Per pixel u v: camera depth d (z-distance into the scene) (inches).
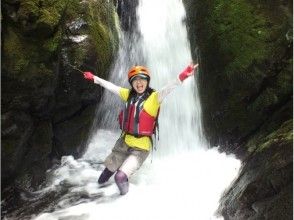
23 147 133.8
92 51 149.7
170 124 186.1
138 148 140.7
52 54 131.3
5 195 130.9
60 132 155.9
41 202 135.3
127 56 186.2
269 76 172.4
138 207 134.3
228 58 180.4
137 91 140.6
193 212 131.3
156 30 197.0
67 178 151.3
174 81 135.3
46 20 126.8
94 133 178.7
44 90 132.4
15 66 121.6
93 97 158.6
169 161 175.3
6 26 121.1
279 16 175.0
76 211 130.3
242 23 179.6
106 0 177.0
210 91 187.5
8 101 123.3
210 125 188.2
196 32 192.4
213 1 188.7
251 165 137.4
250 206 117.0
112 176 156.9
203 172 161.9
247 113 177.5
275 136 142.3
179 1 202.8
